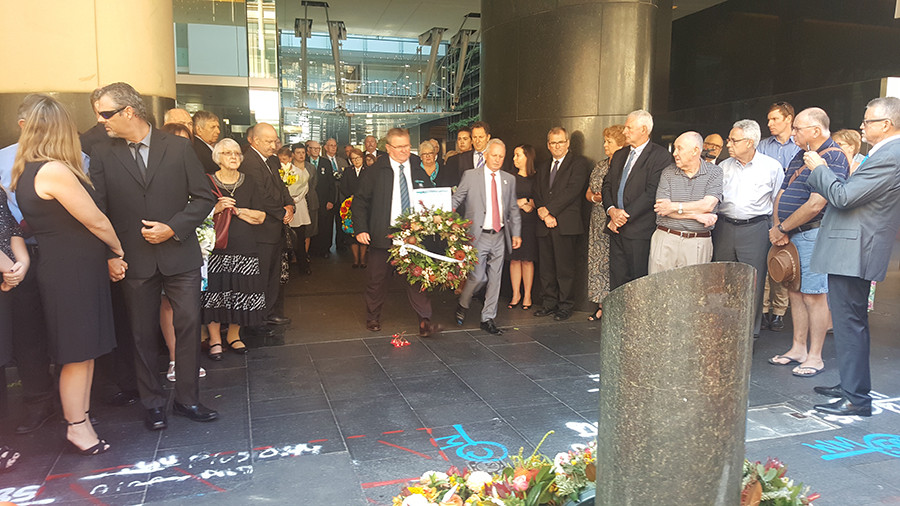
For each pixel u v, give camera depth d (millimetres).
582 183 5648
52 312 2791
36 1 4141
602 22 5852
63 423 3150
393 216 5090
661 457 1506
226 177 4422
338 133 17656
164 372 4223
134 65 4402
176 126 4031
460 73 18125
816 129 3947
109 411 3566
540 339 5074
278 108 11594
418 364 4410
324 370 4281
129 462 2918
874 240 3342
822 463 2932
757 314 4688
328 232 10094
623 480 1563
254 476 2787
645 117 4941
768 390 3920
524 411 3545
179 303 3312
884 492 2662
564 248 5695
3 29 4125
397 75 18234
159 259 3174
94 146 3143
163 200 3154
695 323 1448
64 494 2617
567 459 2098
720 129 8164
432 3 14383
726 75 10805
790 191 4215
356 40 17938
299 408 3596
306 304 6406
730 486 1536
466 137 6617
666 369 1476
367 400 3719
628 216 5004
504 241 5324
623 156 5184
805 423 3404
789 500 1898
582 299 6113
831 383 4031
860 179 3301
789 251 4137
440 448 3066
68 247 2775
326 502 2562
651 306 1475
